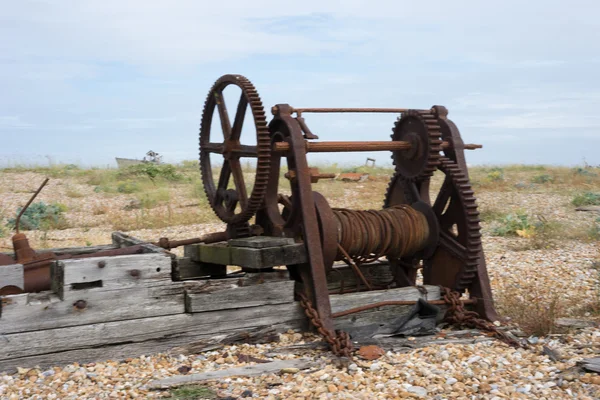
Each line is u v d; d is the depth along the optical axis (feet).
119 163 110.32
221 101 24.72
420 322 21.29
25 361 17.15
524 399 15.51
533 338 20.71
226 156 24.34
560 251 38.78
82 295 17.78
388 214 23.75
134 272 18.43
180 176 91.56
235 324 19.77
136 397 15.76
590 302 25.50
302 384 16.58
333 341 19.15
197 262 24.63
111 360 18.13
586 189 78.89
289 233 22.16
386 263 26.61
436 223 23.88
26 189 80.02
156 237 48.65
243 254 20.83
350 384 16.40
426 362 18.43
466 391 16.14
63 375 17.03
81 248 24.35
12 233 50.80
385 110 24.48
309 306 20.49
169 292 18.90
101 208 65.72
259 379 17.07
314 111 22.90
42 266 20.04
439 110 25.04
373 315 21.66
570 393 15.87
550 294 27.55
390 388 16.26
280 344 19.92
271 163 23.09
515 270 33.12
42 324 17.33
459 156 24.04
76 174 95.96
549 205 64.59
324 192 74.43
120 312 18.25
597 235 44.83
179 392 16.10
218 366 18.02
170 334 18.89
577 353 19.04
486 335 21.30
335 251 21.49
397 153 25.05
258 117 21.58
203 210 62.54
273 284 20.38
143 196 70.23
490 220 55.16
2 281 19.39
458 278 23.35
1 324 16.90
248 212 22.66
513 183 86.12
